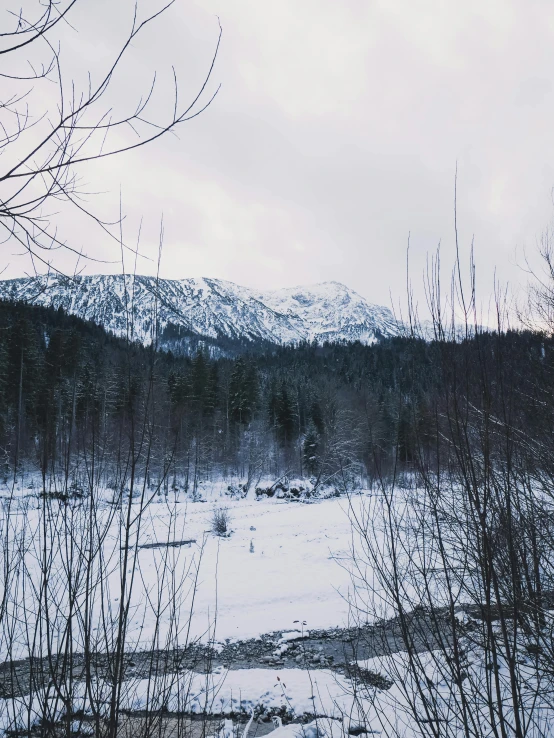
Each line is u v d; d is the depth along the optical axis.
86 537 2.83
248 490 34.94
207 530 19.41
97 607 9.32
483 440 2.80
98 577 2.76
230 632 10.38
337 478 31.19
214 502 29.31
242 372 50.34
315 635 10.11
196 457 30.77
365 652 7.65
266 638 10.15
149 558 13.52
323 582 13.44
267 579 13.78
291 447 44.12
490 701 2.54
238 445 43.47
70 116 1.86
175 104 1.99
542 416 3.94
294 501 31.25
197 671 8.26
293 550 16.86
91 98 1.88
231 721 6.30
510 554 2.69
